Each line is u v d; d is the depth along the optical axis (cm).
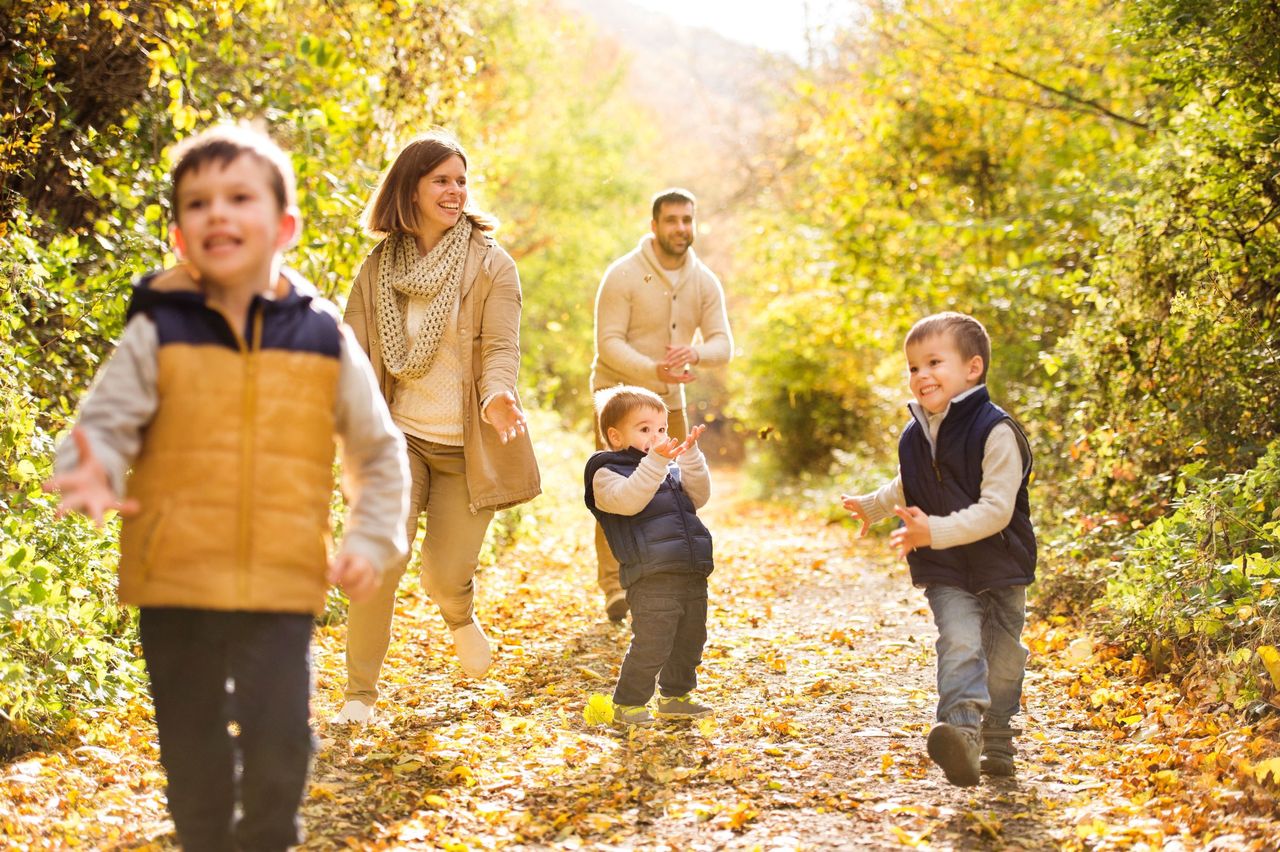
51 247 574
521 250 2303
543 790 387
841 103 1473
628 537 458
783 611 765
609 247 2378
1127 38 747
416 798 374
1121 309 699
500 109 1948
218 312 256
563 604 756
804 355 2088
